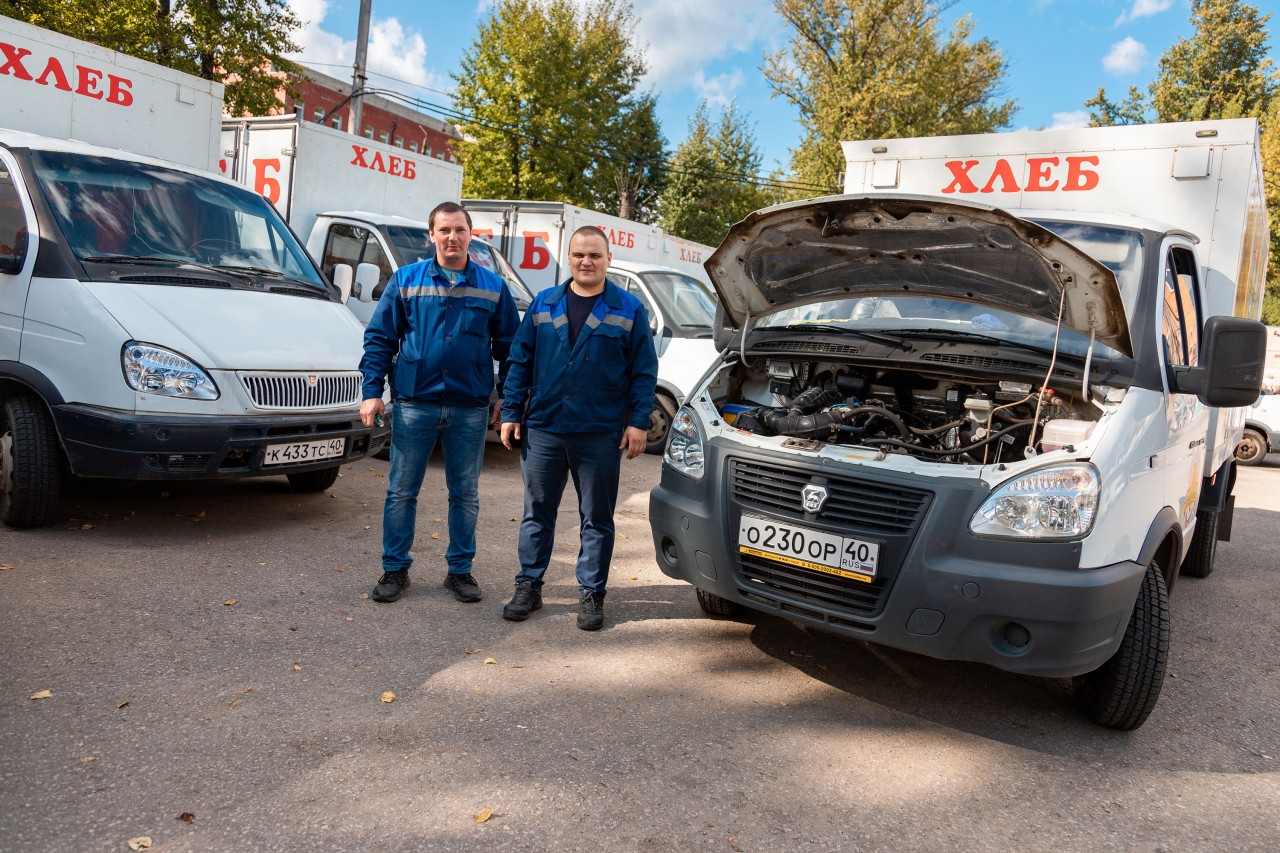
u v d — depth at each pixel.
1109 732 3.59
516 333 4.44
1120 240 4.04
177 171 6.08
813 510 3.40
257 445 4.87
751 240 3.94
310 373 5.16
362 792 2.69
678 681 3.74
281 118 8.76
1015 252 3.37
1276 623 5.39
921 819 2.80
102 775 2.65
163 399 4.66
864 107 34.50
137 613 3.90
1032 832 2.78
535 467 4.29
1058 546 3.10
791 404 4.09
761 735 3.29
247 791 2.64
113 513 5.43
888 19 35.34
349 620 4.08
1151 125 6.06
